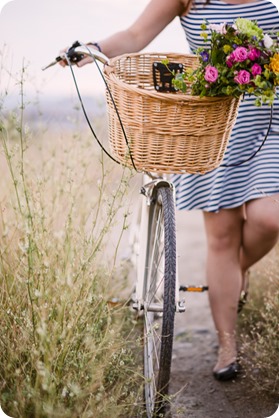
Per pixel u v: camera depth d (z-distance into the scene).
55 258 2.73
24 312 2.61
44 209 2.87
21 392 2.44
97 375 2.53
